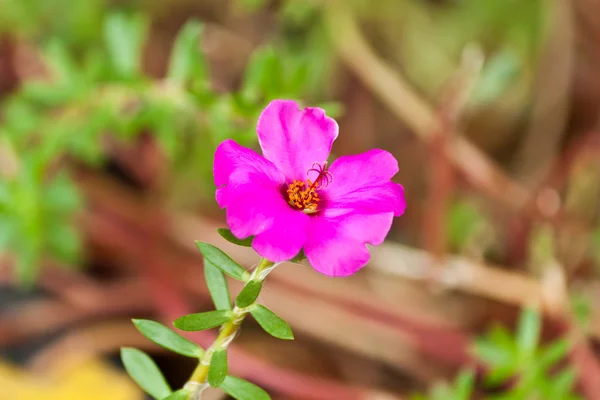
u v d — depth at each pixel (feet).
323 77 1.59
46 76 1.62
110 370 1.37
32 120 1.34
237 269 0.99
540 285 1.38
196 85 1.25
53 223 1.32
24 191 1.29
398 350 1.42
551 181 1.60
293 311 1.42
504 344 1.17
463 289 1.48
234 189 0.98
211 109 1.23
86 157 1.35
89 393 1.36
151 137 1.50
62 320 1.43
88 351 1.38
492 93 1.42
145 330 1.01
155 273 1.46
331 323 1.42
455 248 1.53
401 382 1.45
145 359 1.05
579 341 1.29
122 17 1.28
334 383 1.37
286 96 1.22
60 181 1.33
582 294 1.43
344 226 0.98
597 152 1.57
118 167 1.57
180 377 1.38
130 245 1.48
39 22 1.60
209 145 1.32
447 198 1.41
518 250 1.53
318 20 1.59
